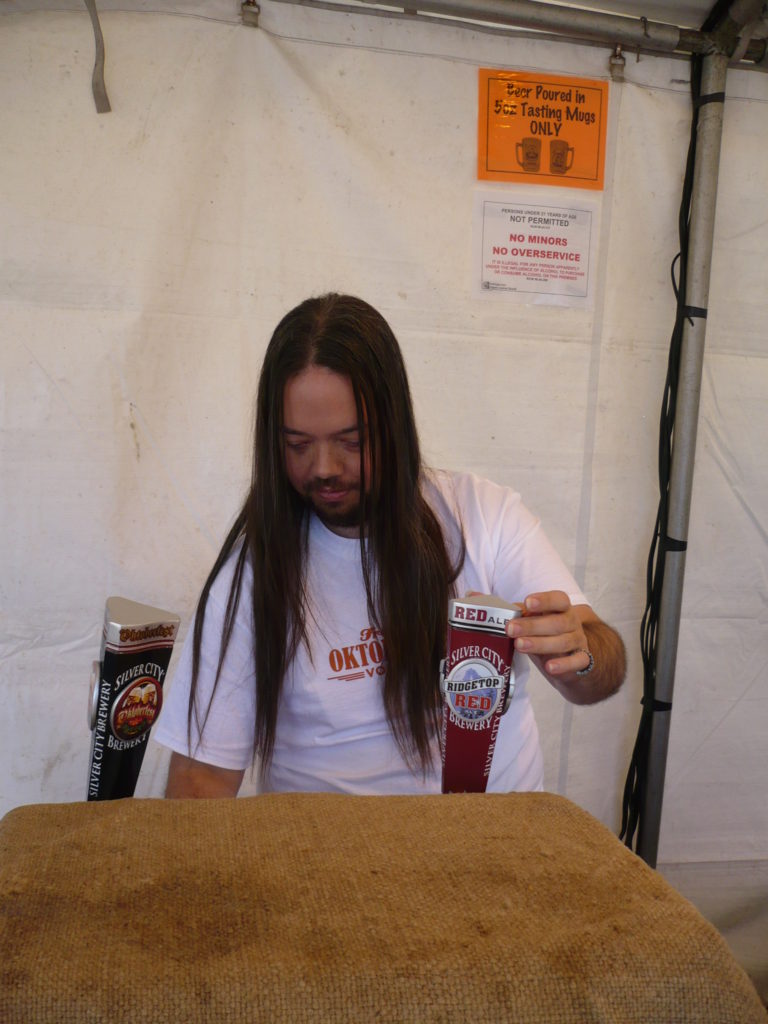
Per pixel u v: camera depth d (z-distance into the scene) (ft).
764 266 5.76
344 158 5.21
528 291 5.51
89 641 5.21
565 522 5.74
